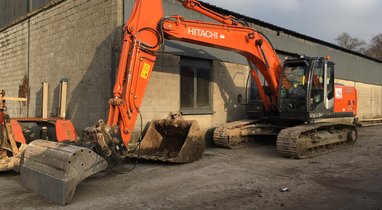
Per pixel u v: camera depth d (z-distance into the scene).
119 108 7.20
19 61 14.97
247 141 11.54
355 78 23.09
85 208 5.43
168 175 7.49
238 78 13.52
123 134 7.25
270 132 11.41
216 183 6.89
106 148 6.73
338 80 21.09
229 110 13.12
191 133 8.83
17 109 15.01
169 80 10.95
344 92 11.83
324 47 19.48
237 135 11.09
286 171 7.94
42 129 9.60
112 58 9.83
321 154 10.08
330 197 6.03
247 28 10.24
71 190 5.64
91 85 10.62
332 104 11.23
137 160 8.34
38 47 13.51
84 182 6.89
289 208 5.48
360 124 20.17
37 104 13.48
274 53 11.16
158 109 10.64
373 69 25.62
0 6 16.97
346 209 5.44
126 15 9.91
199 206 5.54
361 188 6.57
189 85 11.72
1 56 16.58
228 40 9.76
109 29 10.00
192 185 6.74
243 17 13.45
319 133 10.34
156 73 10.59
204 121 12.19
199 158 9.08
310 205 5.62
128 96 7.36
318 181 7.07
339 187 6.64
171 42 10.88
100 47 10.31
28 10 14.41
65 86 11.55
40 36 13.38
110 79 9.89
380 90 26.88
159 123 9.55
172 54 11.02
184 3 9.23
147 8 7.88
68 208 5.43
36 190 6.17
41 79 13.28
